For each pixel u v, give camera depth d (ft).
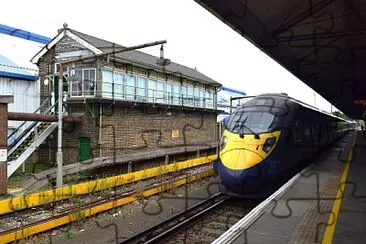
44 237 34.58
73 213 39.01
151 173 65.21
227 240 21.29
